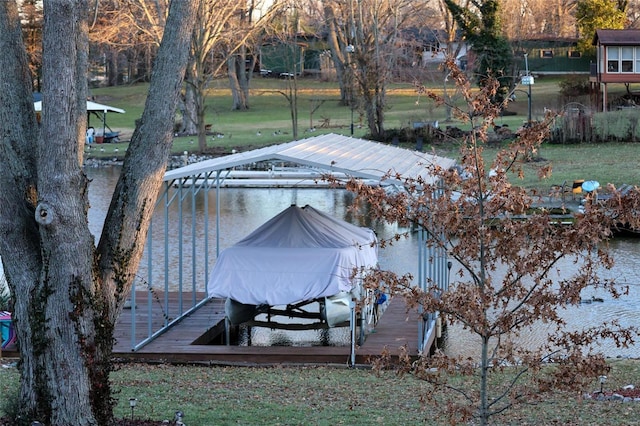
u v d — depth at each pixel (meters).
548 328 19.61
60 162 10.16
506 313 9.02
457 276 25.97
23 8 56.94
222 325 19.88
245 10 62.69
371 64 58.09
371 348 16.80
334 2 69.62
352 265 16.53
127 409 12.09
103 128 70.31
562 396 12.76
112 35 59.62
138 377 14.64
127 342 17.36
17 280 10.53
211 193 48.44
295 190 49.44
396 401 12.88
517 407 12.18
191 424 11.33
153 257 30.44
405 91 86.38
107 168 59.09
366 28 65.56
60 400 10.45
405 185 10.74
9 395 11.96
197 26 58.34
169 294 23.11
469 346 18.64
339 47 82.38
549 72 83.75
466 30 67.94
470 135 10.05
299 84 96.50
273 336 20.02
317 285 17.31
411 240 34.22
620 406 12.15
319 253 17.67
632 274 26.17
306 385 14.09
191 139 67.19
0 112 10.62
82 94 10.42
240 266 17.77
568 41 83.12
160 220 39.19
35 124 10.80
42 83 10.16
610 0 85.88
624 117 51.34
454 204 9.05
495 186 9.05
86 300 10.48
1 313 17.42
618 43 60.28
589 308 21.78
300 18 80.88
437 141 54.94
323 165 16.39
